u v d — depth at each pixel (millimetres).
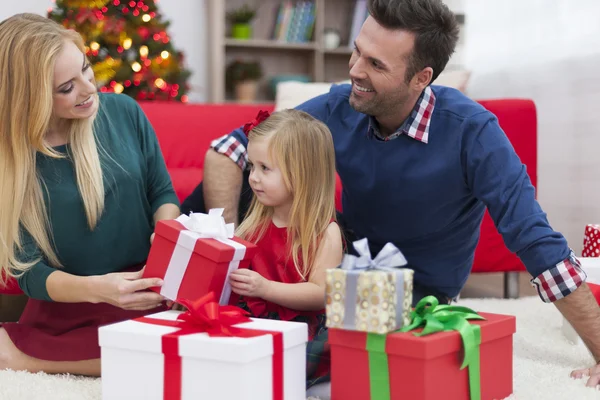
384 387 1140
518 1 3664
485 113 1514
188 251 1328
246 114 2969
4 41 1450
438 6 1441
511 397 1299
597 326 1424
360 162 1603
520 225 1423
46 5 4340
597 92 3039
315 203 1499
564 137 3303
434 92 1580
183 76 3928
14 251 1517
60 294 1466
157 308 1598
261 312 1466
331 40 4941
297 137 1485
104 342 1186
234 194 1673
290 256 1504
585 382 1418
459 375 1188
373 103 1493
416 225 1607
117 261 1628
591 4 3098
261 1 5020
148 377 1155
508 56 3771
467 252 1688
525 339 1869
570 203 3270
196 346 1105
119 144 1655
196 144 2857
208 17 4816
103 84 3689
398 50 1435
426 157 1533
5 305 2473
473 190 1513
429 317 1167
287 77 4754
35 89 1435
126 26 3762
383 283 1104
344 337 1170
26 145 1485
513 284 2752
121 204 1605
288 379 1185
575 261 1418
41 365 1546
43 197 1534
